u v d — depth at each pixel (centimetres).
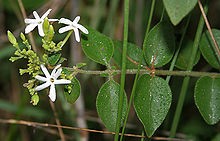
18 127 64
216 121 41
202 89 41
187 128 62
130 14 64
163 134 57
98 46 41
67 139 60
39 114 61
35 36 61
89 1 65
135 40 61
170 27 41
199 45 44
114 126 39
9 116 67
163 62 41
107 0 64
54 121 62
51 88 37
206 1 42
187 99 63
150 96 39
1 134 67
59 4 60
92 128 64
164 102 39
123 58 37
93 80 65
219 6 65
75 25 39
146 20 63
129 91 62
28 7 65
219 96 41
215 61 44
